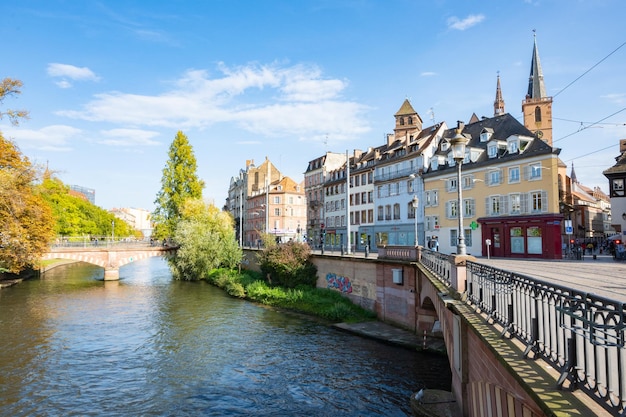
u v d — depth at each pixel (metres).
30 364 17.92
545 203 33.47
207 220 50.47
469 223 40.25
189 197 54.75
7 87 24.12
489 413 7.11
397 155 50.84
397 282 23.36
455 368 10.80
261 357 18.89
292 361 18.30
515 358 5.64
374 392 14.83
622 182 34.50
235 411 13.54
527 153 34.84
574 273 15.88
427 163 46.38
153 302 32.50
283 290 33.44
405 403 13.85
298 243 35.78
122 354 19.41
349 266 29.25
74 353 19.48
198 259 46.03
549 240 32.91
